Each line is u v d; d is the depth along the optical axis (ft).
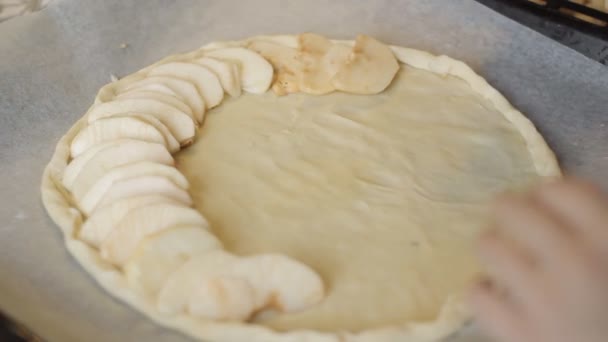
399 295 1.45
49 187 1.65
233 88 1.87
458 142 1.76
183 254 1.42
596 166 1.75
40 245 1.57
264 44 2.00
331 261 1.50
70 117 1.89
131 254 1.46
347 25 2.19
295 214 1.59
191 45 2.11
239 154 1.73
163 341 1.38
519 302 0.88
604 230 0.86
